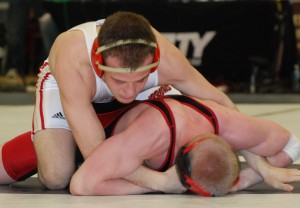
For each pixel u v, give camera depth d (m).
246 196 5.28
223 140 5.02
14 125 10.60
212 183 4.95
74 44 5.49
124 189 5.27
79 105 5.37
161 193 5.35
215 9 14.73
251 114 12.27
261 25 14.90
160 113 5.19
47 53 14.98
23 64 15.60
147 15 14.85
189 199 5.09
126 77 4.88
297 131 9.64
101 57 4.96
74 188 5.25
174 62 5.60
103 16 14.84
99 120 5.67
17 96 15.47
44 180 5.93
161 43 5.60
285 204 4.95
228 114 5.41
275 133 5.61
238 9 14.75
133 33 4.84
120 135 5.22
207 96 5.77
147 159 5.28
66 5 14.80
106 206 4.82
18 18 14.98
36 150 5.97
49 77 6.11
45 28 14.87
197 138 4.96
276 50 15.09
